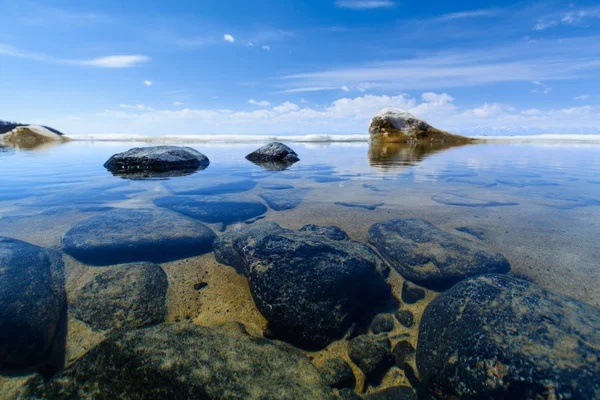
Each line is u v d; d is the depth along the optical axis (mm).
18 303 1589
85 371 1156
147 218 2883
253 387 1159
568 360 1182
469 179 5238
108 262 2174
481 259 2104
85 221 2748
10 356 1402
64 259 2174
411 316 1778
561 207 3340
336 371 1413
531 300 1498
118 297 1792
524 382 1150
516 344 1270
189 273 2125
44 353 1469
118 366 1155
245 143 18906
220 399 1072
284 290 1735
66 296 1820
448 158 8945
